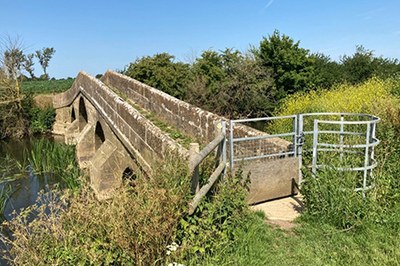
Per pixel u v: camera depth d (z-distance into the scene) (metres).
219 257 3.81
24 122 29.77
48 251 3.65
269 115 26.27
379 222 4.92
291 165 6.02
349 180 5.11
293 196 6.12
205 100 25.88
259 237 4.48
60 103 27.83
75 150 18.05
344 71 29.53
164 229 3.45
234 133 7.23
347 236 4.64
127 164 9.94
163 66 26.19
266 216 5.28
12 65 30.02
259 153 6.66
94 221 3.57
